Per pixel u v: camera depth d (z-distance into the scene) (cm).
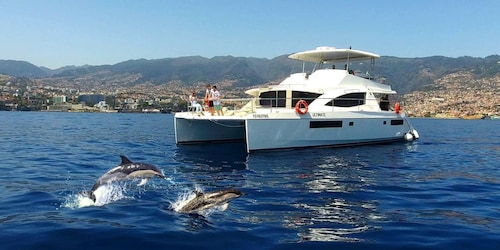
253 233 715
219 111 1998
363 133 2177
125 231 708
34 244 644
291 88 2127
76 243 653
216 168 1464
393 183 1227
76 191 1041
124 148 2156
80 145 2297
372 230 748
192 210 847
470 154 2123
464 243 683
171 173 1345
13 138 2673
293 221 797
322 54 2358
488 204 975
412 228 763
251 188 1118
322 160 1673
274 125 1842
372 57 2408
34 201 925
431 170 1512
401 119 2461
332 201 976
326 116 1986
